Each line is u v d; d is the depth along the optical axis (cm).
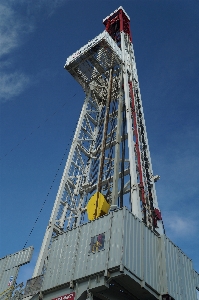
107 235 2191
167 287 2142
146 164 3447
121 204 2920
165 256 2295
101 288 2012
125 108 3862
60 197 3444
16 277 3100
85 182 3719
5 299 2741
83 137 4072
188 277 2441
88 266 2128
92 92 4556
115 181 3033
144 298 2194
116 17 5525
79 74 4503
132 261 2050
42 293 2284
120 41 5109
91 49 4319
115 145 3400
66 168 3688
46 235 3112
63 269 2272
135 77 4453
